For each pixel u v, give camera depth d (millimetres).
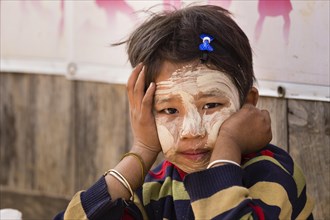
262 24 1610
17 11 2158
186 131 1240
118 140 2059
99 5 1936
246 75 1286
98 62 1980
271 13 1594
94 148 2121
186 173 1317
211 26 1251
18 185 2334
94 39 1974
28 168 2301
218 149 1235
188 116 1246
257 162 1284
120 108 2035
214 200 1174
